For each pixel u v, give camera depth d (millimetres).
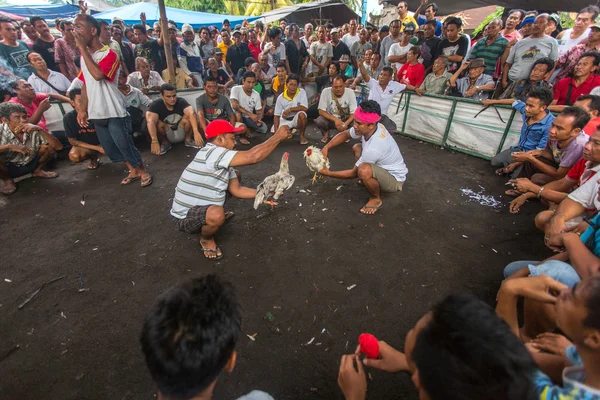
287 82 5395
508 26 5828
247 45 8281
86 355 1969
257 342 2041
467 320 757
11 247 2969
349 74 8484
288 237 3074
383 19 16531
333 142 3598
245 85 5707
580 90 4117
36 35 5855
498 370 682
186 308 904
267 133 6438
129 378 1833
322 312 2262
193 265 2729
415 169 4648
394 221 3338
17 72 5438
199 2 22156
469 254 2848
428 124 5715
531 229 3191
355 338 2074
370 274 2613
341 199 3766
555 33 6824
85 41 3293
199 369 894
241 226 3238
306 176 4379
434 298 2385
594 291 855
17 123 3875
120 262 2770
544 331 1700
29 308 2311
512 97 4738
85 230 3217
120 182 4227
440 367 732
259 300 2363
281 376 1842
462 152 5254
